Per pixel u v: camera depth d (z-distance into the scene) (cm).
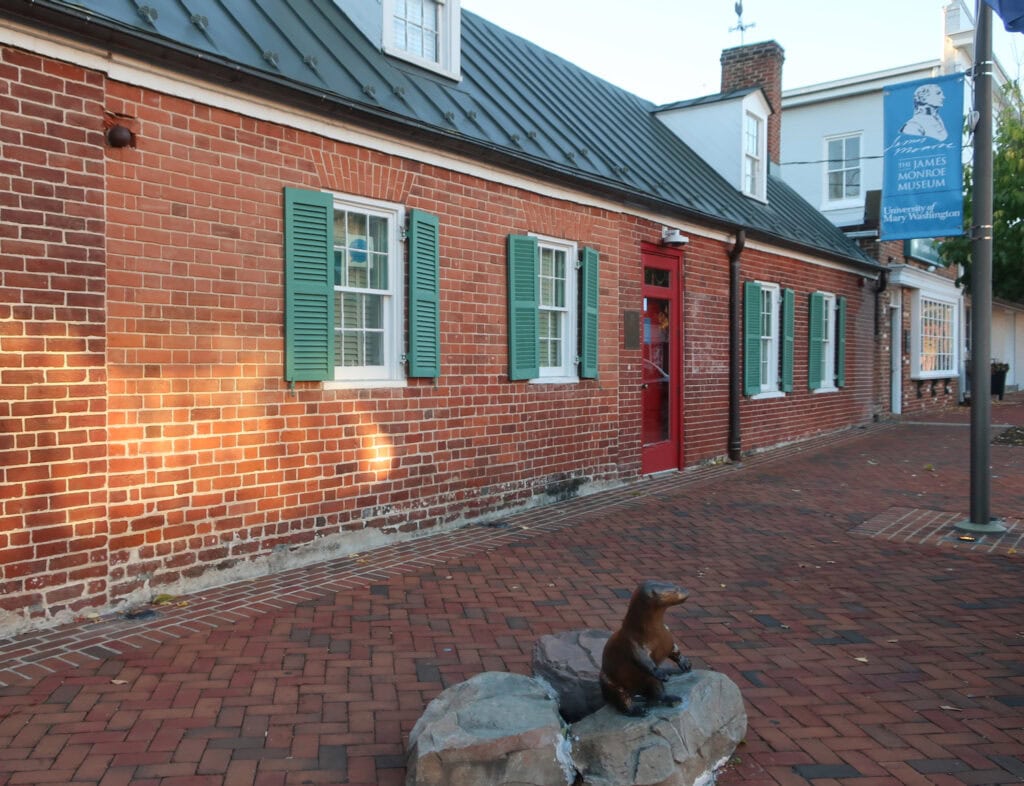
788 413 1458
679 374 1155
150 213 539
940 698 418
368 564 654
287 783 330
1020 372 3250
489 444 818
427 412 747
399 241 716
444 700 345
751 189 1482
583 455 955
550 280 916
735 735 359
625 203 1003
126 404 531
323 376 644
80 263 501
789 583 620
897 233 816
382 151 694
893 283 1912
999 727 386
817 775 343
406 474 730
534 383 875
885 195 821
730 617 543
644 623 340
